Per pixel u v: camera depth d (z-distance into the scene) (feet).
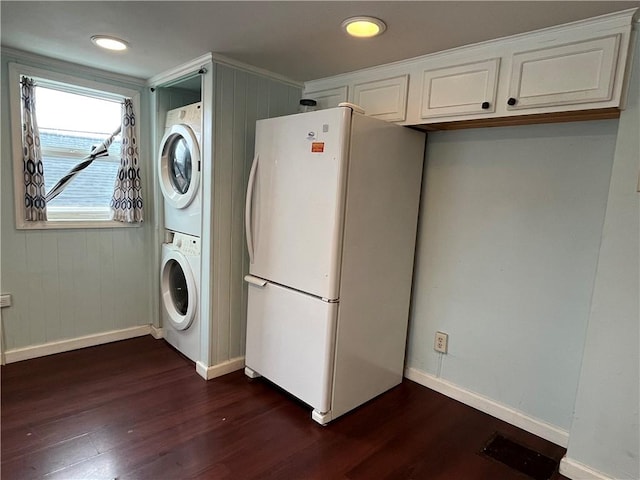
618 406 5.55
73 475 5.53
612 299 5.49
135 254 10.27
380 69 7.74
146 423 6.85
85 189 9.54
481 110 6.38
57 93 8.80
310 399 7.20
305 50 7.04
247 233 8.08
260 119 8.50
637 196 5.20
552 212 6.64
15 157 8.19
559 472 6.10
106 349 9.76
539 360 6.95
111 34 6.67
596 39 5.27
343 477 5.82
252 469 5.88
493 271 7.43
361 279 7.20
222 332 8.61
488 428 7.18
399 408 7.74
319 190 6.76
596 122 6.11
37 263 8.80
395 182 7.52
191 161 8.45
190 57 7.77
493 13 5.26
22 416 6.84
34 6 5.61
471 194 7.63
